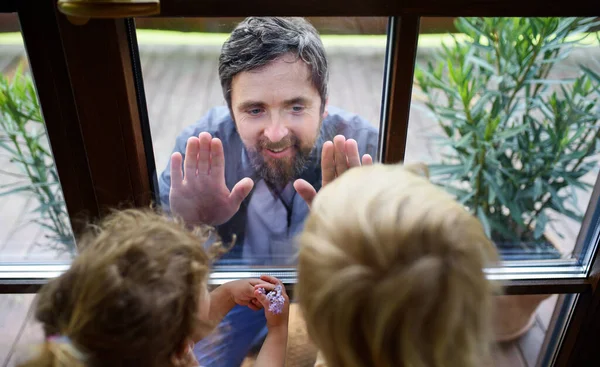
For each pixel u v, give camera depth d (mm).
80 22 647
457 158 963
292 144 946
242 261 1009
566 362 1074
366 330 537
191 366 739
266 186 993
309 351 988
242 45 844
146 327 609
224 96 889
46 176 890
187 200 968
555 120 949
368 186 577
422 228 529
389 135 859
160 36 776
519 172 993
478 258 547
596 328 1019
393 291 513
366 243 529
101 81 721
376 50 823
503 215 1032
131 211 756
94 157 786
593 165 953
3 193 905
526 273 987
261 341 1011
